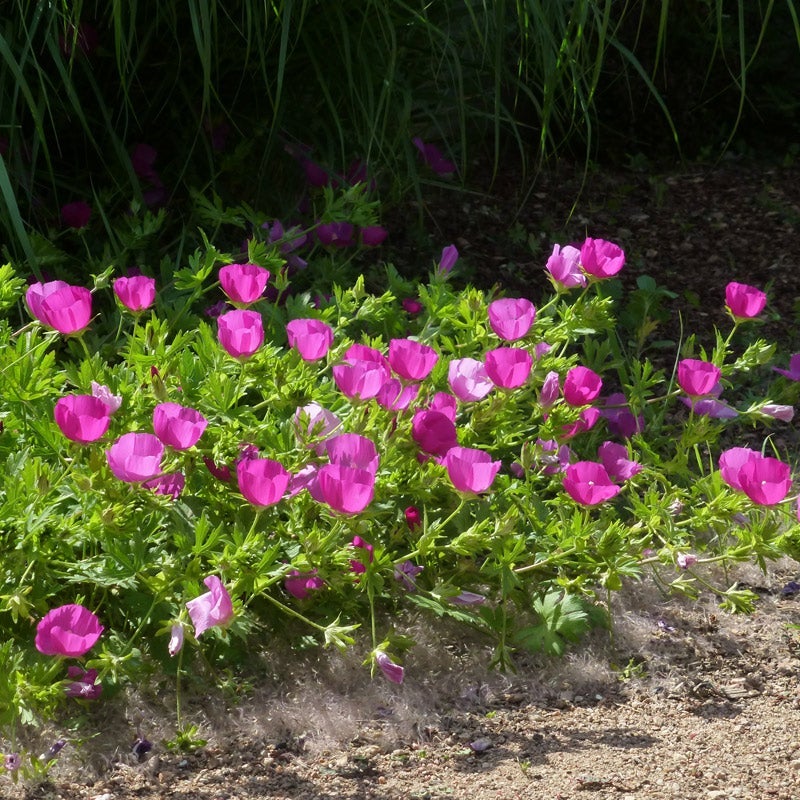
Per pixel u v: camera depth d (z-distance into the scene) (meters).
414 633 4.23
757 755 3.66
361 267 7.11
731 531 4.63
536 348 4.82
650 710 3.95
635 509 4.73
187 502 4.12
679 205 8.39
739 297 5.05
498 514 4.47
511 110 8.62
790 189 8.66
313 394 4.21
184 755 3.59
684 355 5.30
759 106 9.25
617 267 4.79
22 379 4.12
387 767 3.58
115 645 3.82
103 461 3.70
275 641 4.10
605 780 3.49
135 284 4.34
